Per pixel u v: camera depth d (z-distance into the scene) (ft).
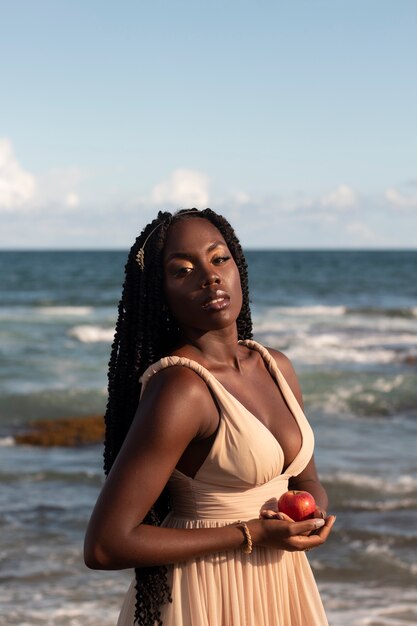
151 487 6.96
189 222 7.75
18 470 39.96
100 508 6.97
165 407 7.01
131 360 7.81
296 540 7.18
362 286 225.76
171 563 7.32
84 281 236.84
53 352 91.66
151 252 7.70
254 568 7.41
